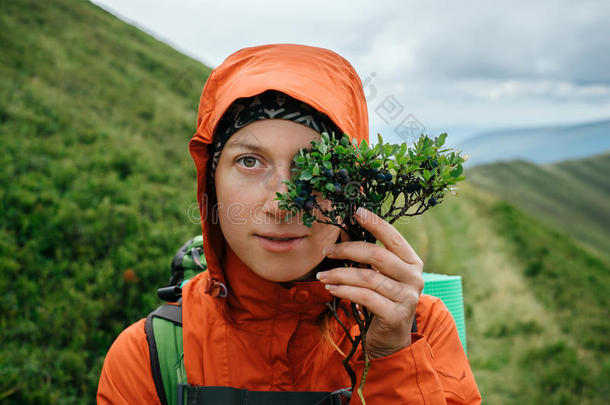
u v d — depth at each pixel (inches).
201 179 51.5
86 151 319.3
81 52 492.7
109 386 49.9
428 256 420.8
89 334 169.8
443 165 35.0
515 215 644.1
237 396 45.9
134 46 581.3
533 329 311.9
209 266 50.8
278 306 48.9
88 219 230.1
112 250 215.8
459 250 469.7
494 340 297.3
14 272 182.7
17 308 165.5
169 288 58.6
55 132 323.9
